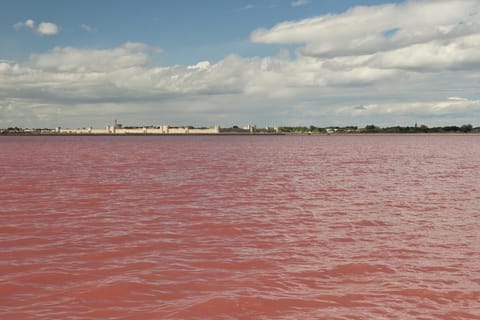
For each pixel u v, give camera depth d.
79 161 52.94
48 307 8.96
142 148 99.81
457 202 22.50
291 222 17.42
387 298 9.58
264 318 8.54
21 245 13.55
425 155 69.75
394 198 23.88
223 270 11.41
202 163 50.66
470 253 13.02
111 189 26.94
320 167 45.38
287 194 25.33
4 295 9.55
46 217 17.94
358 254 12.91
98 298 9.45
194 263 11.97
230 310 8.88
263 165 48.03
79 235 14.91
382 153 76.69
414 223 17.27
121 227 16.22
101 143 146.12
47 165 46.12
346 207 20.98
